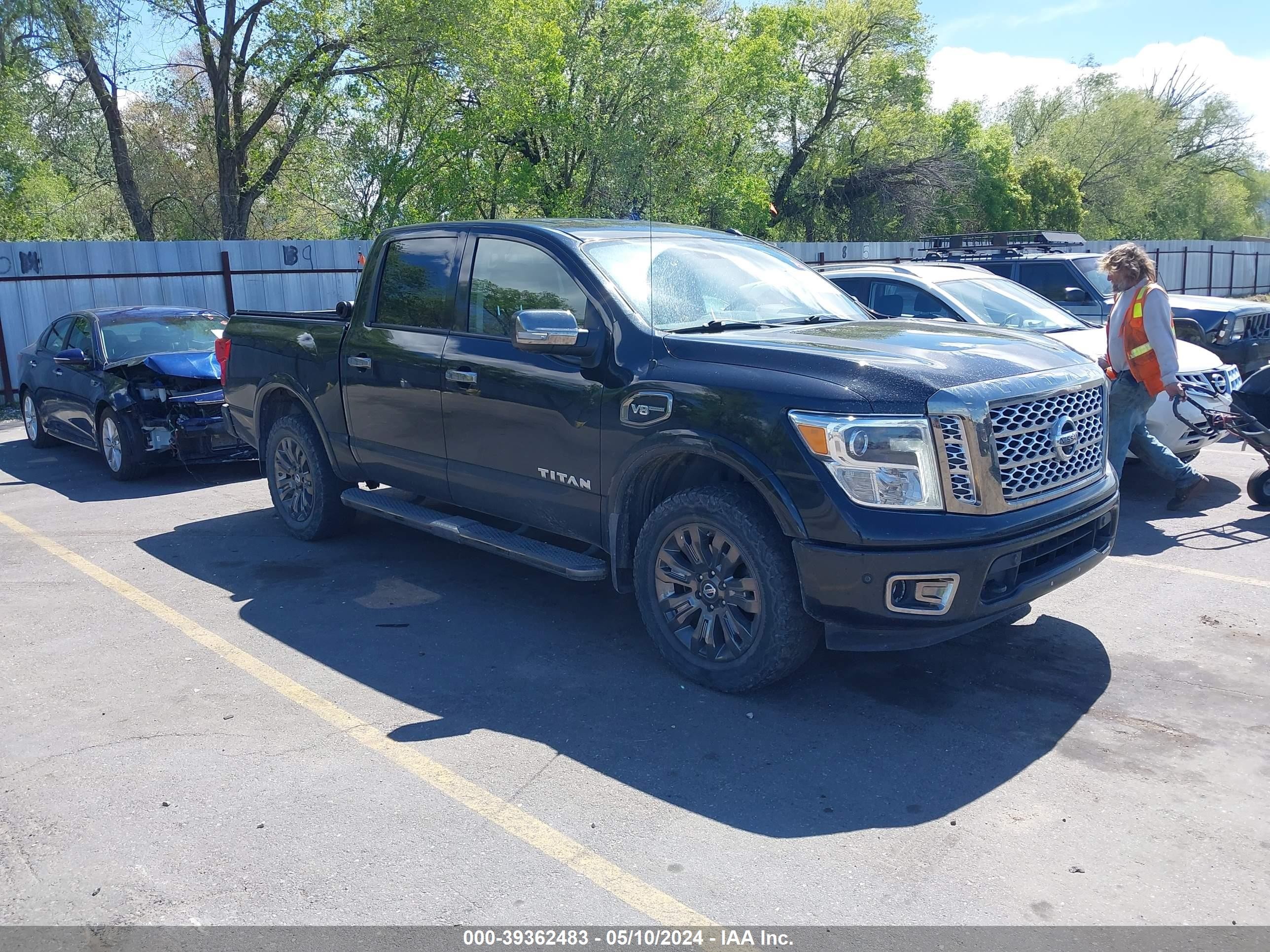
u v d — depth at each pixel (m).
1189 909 2.80
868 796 3.44
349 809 3.42
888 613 3.73
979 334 4.58
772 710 4.12
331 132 27.25
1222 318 10.73
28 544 6.93
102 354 9.25
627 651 4.79
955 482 3.73
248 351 6.84
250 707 4.24
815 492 3.74
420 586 5.81
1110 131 51.84
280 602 5.57
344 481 6.46
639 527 4.63
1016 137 58.88
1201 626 4.93
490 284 5.11
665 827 3.28
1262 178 67.50
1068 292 9.94
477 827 3.29
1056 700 4.16
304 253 17.16
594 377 4.47
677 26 29.31
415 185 29.70
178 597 5.68
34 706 4.28
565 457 4.64
